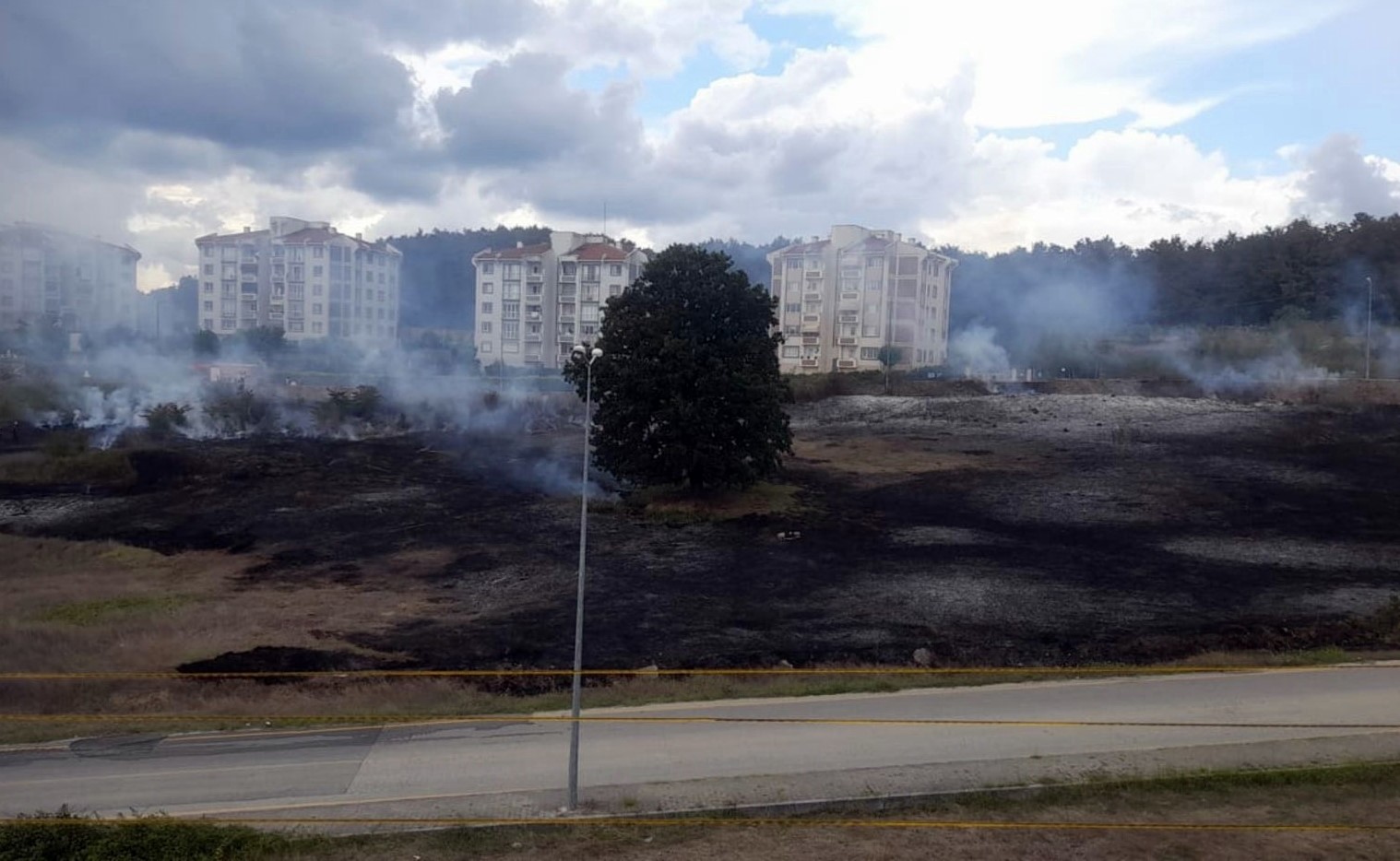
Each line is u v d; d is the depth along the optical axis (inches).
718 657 697.0
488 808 441.4
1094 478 1373.0
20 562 1031.0
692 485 1293.1
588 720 547.5
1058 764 480.1
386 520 1201.4
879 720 550.3
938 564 971.3
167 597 890.7
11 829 402.0
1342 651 690.8
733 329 1284.4
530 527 1162.0
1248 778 459.5
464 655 717.3
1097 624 764.6
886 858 390.3
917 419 1860.2
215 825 419.5
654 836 413.1
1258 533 1089.4
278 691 634.2
